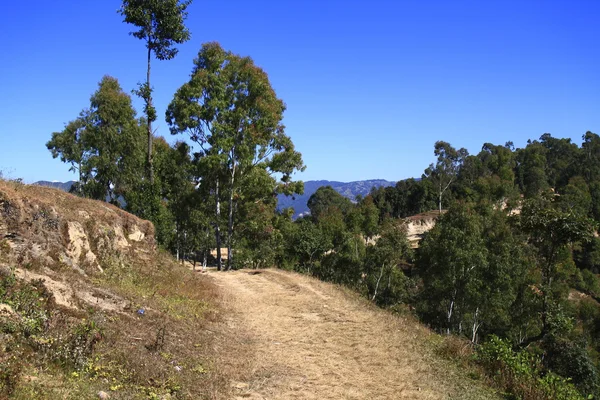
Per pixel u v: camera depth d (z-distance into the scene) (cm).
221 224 3341
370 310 1466
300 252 4909
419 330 1298
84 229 1230
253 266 4153
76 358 624
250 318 1250
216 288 1617
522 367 934
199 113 2867
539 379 902
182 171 3206
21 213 952
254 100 3005
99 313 803
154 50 2423
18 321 634
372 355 971
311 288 1789
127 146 3434
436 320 4450
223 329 1077
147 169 2775
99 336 708
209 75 2867
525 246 4891
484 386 869
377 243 4894
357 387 785
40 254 939
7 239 890
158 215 2552
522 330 3991
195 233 4006
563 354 2314
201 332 980
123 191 3281
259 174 2969
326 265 4950
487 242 4906
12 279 731
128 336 782
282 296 1625
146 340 801
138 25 2347
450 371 921
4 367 513
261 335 1082
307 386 769
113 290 990
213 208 3425
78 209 1325
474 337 4053
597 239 7281
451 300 4238
